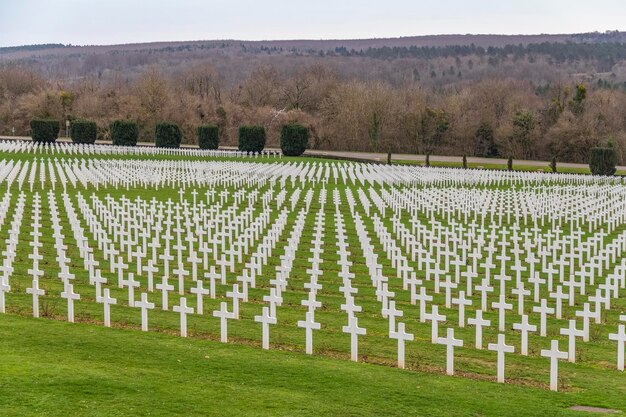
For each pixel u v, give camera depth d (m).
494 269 32.69
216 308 24.70
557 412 16.27
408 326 23.25
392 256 32.72
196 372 17.94
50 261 31.72
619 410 16.70
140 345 19.88
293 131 94.94
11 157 77.12
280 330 22.36
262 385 17.27
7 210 44.25
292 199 49.62
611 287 28.08
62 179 56.03
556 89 145.12
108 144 101.19
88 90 156.75
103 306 24.11
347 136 123.25
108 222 38.84
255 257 31.89
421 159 101.75
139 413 15.32
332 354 20.22
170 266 31.67
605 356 21.00
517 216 46.47
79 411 15.25
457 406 16.41
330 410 15.94
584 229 45.28
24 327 21.05
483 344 21.61
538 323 24.27
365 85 143.12
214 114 128.50
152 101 129.62
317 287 25.98
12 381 16.56
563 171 90.44
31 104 133.00
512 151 113.81
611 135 109.50
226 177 61.72
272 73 163.75
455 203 50.06
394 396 16.88
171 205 48.47
